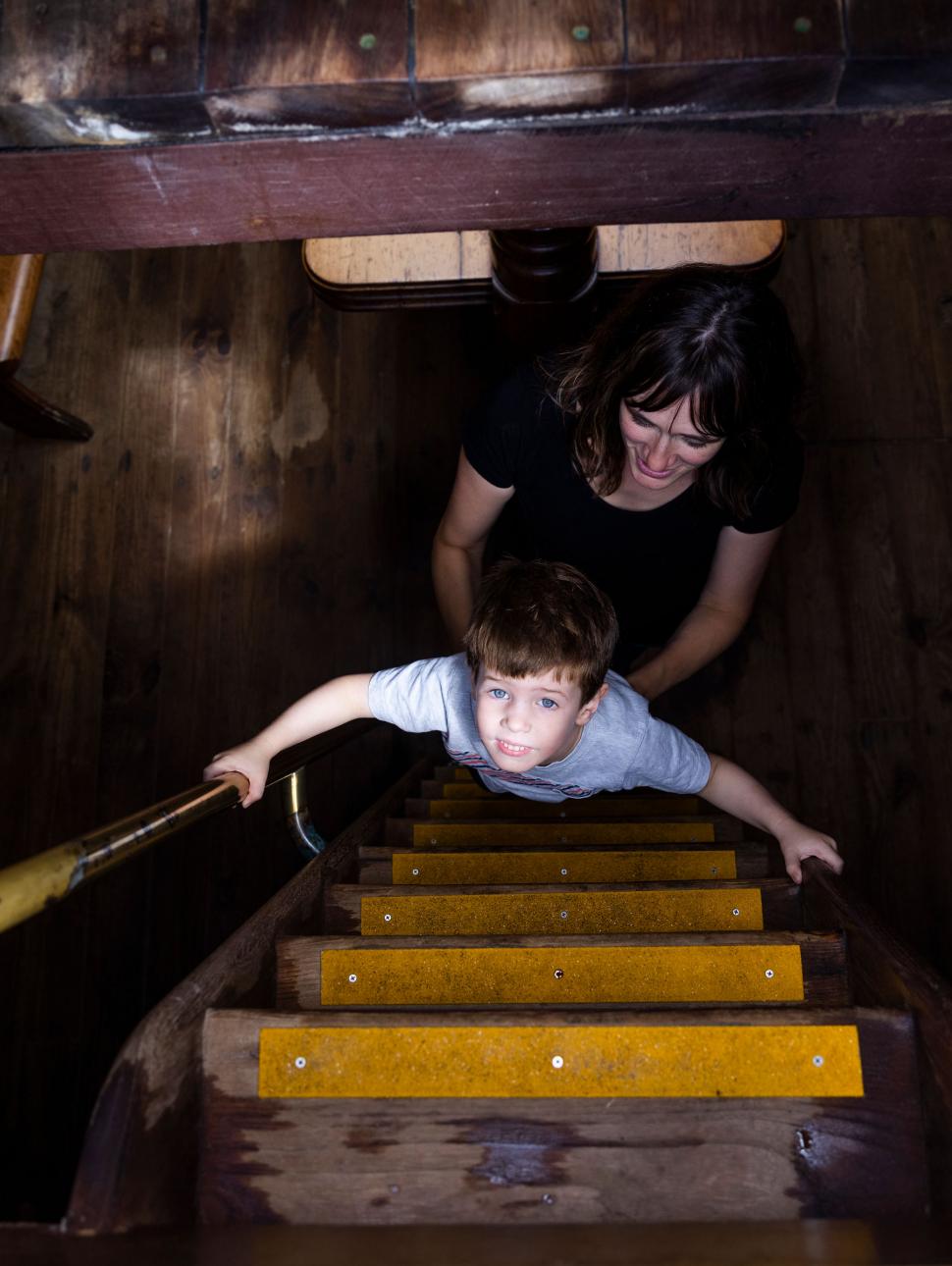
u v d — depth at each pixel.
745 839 2.56
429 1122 0.99
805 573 3.77
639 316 1.33
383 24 0.99
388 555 3.93
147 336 4.15
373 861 1.85
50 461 3.97
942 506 3.79
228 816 3.61
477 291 2.96
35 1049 3.35
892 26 0.95
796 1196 0.97
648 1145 0.98
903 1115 1.00
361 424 4.07
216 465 4.02
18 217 1.18
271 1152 0.99
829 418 3.90
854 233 4.10
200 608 3.87
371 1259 0.81
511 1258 0.80
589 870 1.82
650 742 1.65
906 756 3.57
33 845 3.59
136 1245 0.82
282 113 1.00
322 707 1.67
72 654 3.79
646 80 0.97
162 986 3.43
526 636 1.42
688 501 1.67
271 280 4.23
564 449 1.66
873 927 1.21
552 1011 1.04
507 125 1.01
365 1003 1.29
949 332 3.96
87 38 1.00
